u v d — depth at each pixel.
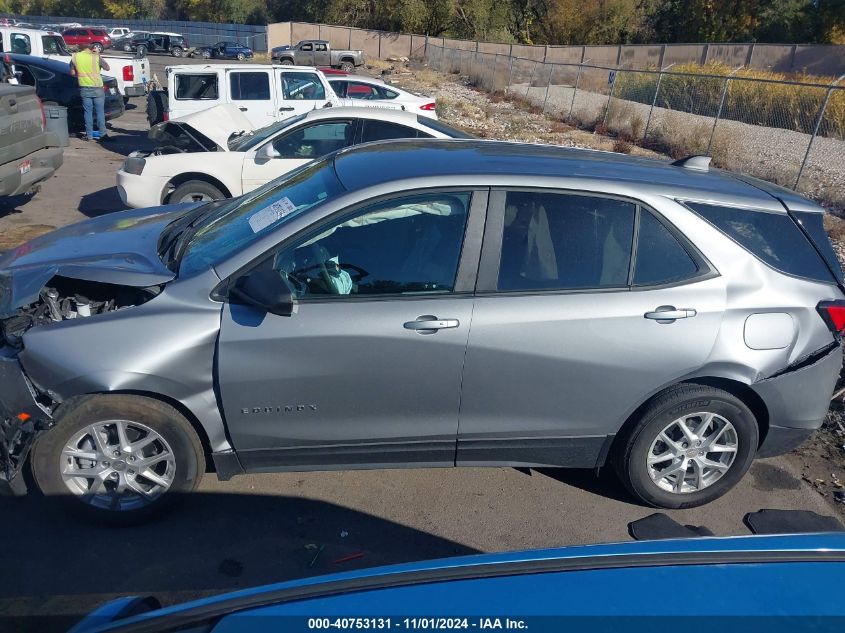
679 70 28.81
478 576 1.73
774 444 3.99
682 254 3.70
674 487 3.96
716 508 4.09
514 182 3.65
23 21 66.44
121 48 49.66
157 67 36.50
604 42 54.81
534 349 3.55
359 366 3.50
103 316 3.48
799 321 3.76
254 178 8.15
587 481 4.29
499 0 54.59
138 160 8.16
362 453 3.71
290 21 63.81
